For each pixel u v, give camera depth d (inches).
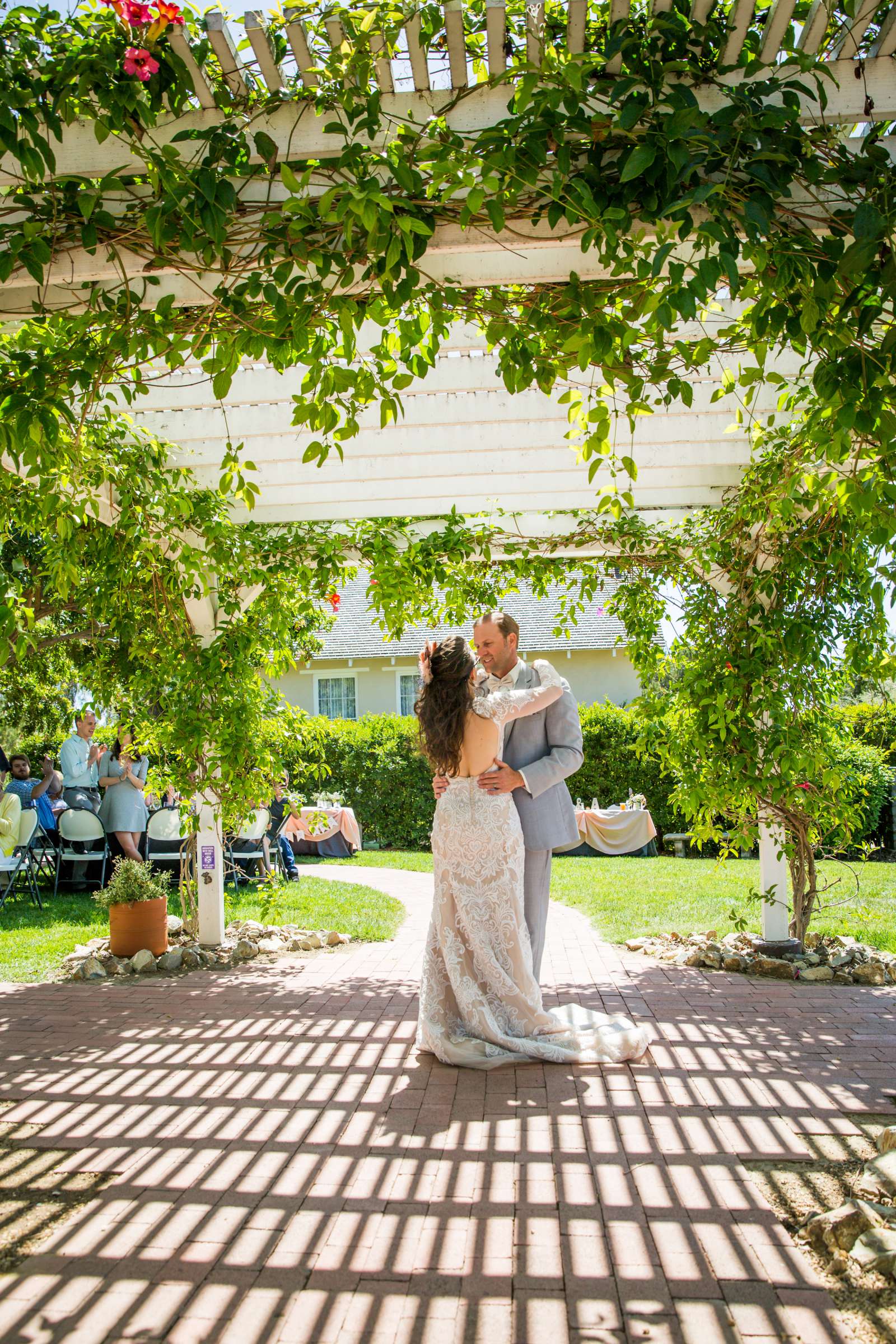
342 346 116.3
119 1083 145.6
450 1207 102.3
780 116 94.8
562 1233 96.3
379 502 243.6
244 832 286.8
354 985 212.5
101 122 100.7
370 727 570.3
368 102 100.0
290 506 240.8
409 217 100.3
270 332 112.7
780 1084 139.6
